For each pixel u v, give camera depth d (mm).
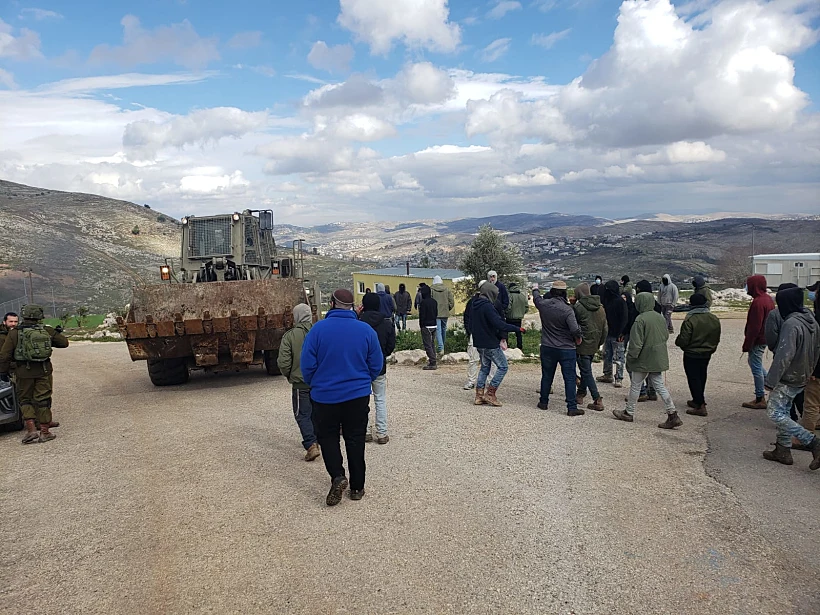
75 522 5141
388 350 7062
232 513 5227
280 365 6520
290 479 6047
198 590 3982
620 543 4535
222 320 10211
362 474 5473
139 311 10984
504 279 39875
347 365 5344
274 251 14875
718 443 6984
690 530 4734
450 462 6453
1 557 4527
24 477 6398
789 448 6211
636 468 6180
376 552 4453
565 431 7594
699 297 8141
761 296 8453
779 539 4539
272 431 7922
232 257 13359
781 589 3873
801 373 5984
